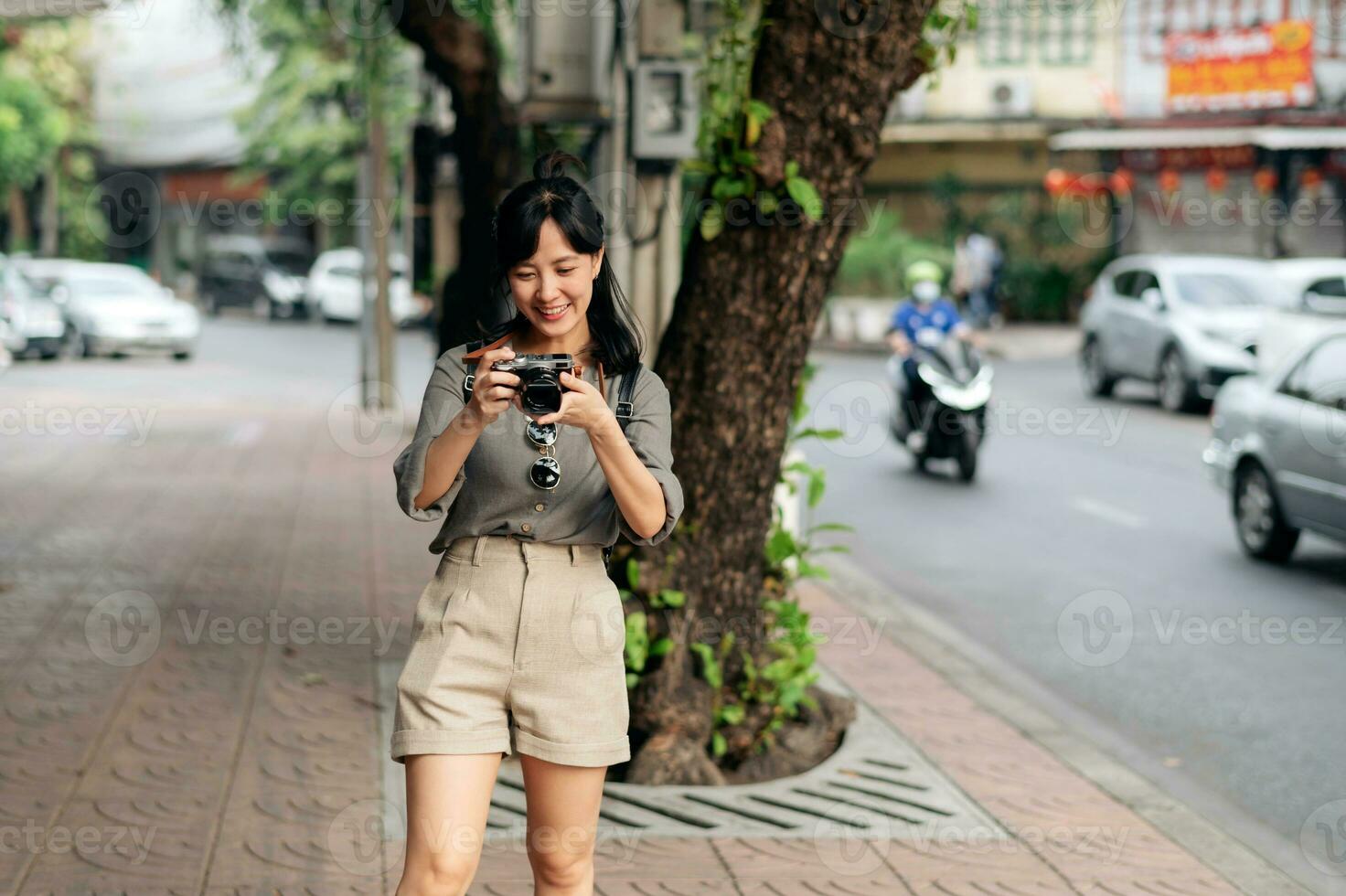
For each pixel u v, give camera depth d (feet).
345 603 27.37
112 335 86.74
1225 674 25.21
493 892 14.52
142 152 157.28
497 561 10.59
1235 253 101.30
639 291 27.12
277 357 92.94
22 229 153.07
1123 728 22.21
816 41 17.07
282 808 16.74
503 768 18.51
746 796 17.74
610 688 10.69
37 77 129.80
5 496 39.47
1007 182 110.22
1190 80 101.65
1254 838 17.72
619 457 10.18
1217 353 61.46
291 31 119.14
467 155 41.50
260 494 40.65
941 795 18.13
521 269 10.41
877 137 17.63
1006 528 38.70
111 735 19.26
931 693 23.09
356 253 127.34
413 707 10.51
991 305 102.42
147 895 14.23
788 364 18.13
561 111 33.06
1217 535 37.88
